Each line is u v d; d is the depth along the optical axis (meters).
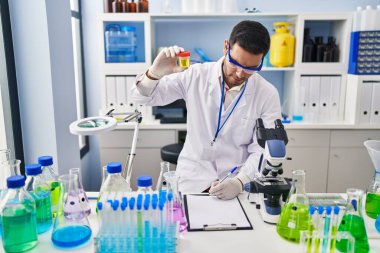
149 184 1.12
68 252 1.03
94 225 1.19
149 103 1.75
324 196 1.39
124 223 0.98
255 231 1.16
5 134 1.96
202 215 1.25
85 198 1.26
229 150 1.75
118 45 3.02
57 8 2.04
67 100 2.20
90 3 3.25
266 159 1.22
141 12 2.97
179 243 1.08
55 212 1.19
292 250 1.04
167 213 1.03
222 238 1.11
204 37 3.34
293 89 3.06
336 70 3.00
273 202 1.20
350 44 2.95
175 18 3.20
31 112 2.01
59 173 2.07
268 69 3.00
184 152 1.84
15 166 1.17
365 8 3.07
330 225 1.02
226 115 1.72
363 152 2.97
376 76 2.85
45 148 2.05
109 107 3.04
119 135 2.97
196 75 1.78
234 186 1.42
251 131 1.73
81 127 1.23
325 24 3.28
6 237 1.01
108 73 2.99
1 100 1.93
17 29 1.92
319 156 2.97
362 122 2.93
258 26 1.39
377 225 1.16
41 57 1.94
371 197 1.28
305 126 2.89
